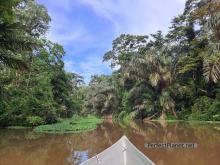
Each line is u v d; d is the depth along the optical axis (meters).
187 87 37.75
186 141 16.91
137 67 41.31
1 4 14.70
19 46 18.62
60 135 22.03
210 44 33.94
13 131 25.64
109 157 6.59
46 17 36.94
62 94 40.50
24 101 30.66
